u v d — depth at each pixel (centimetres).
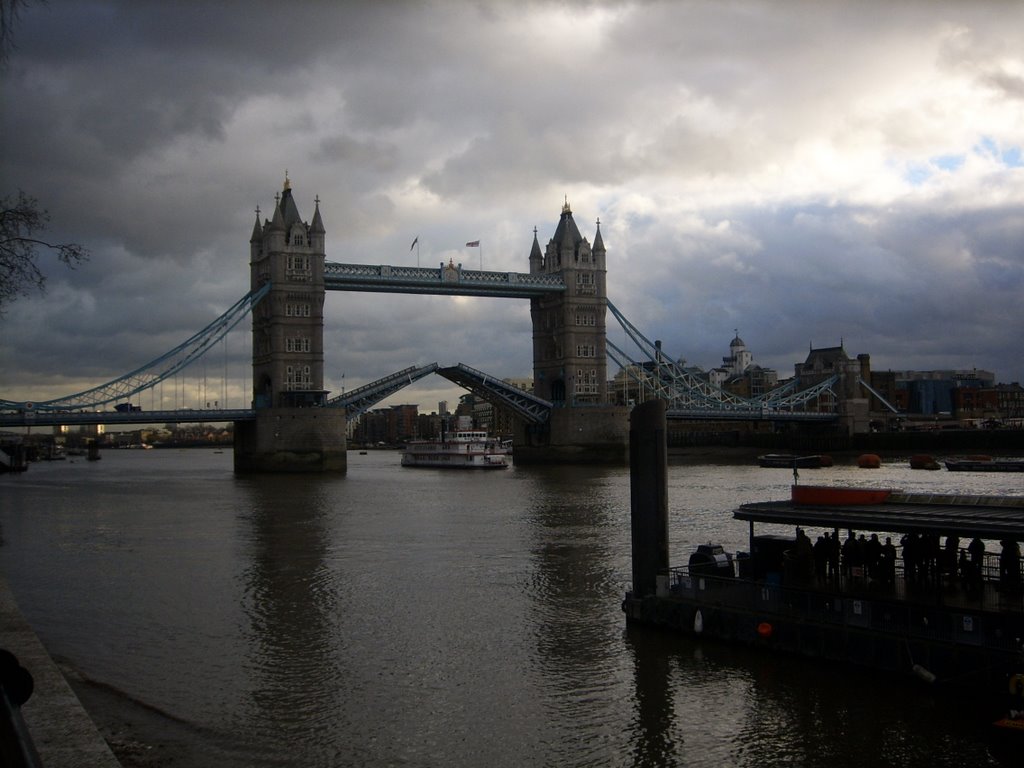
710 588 3281
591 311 18662
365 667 3141
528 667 3083
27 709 1900
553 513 7844
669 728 2514
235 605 4156
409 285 16950
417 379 16712
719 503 8381
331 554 5616
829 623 2912
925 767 2231
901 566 3666
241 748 2427
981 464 13962
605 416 17912
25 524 7488
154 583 4722
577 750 2397
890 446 19688
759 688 2734
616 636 3381
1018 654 2458
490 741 2470
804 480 11612
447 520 7419
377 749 2425
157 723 2611
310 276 15875
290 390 15525
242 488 11812
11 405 14088
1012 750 2298
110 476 16050
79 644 3481
